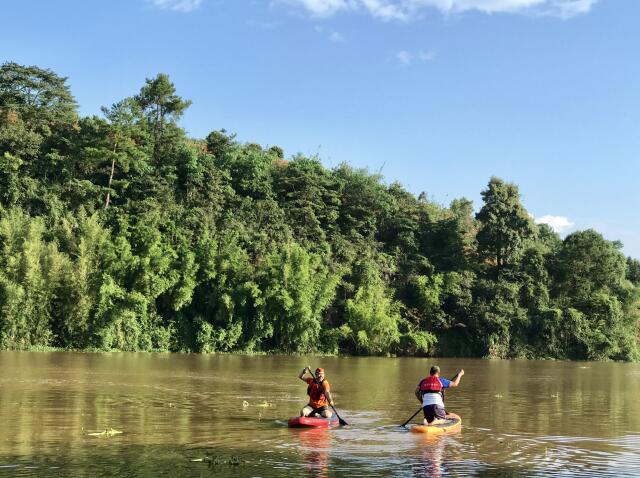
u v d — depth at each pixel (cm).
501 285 6694
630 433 1571
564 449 1338
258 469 1099
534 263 7006
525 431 1570
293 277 5634
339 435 1456
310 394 1689
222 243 5819
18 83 6906
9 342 4709
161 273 5306
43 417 1634
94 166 6209
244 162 7069
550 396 2502
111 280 5028
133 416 1686
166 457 1184
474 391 2673
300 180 7044
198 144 7931
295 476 1053
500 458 1231
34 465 1105
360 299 6128
